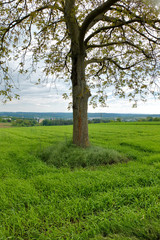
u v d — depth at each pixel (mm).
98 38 9992
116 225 2557
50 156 7383
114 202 3201
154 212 2842
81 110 8391
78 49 8211
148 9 6578
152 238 2303
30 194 3703
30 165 6344
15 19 8078
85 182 4188
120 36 8094
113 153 7297
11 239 2400
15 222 2734
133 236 2354
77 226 2584
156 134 17594
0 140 15070
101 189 3885
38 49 8289
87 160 6645
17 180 4691
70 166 6332
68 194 3686
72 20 7336
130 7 6375
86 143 8391
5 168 6031
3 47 8047
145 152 8953
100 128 27719
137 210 2904
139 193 3529
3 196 3578
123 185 4129
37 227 2666
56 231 2459
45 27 7523
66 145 8383
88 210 3041
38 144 11656
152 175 4738
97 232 2453
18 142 13531
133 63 9305
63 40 8508
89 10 7793
